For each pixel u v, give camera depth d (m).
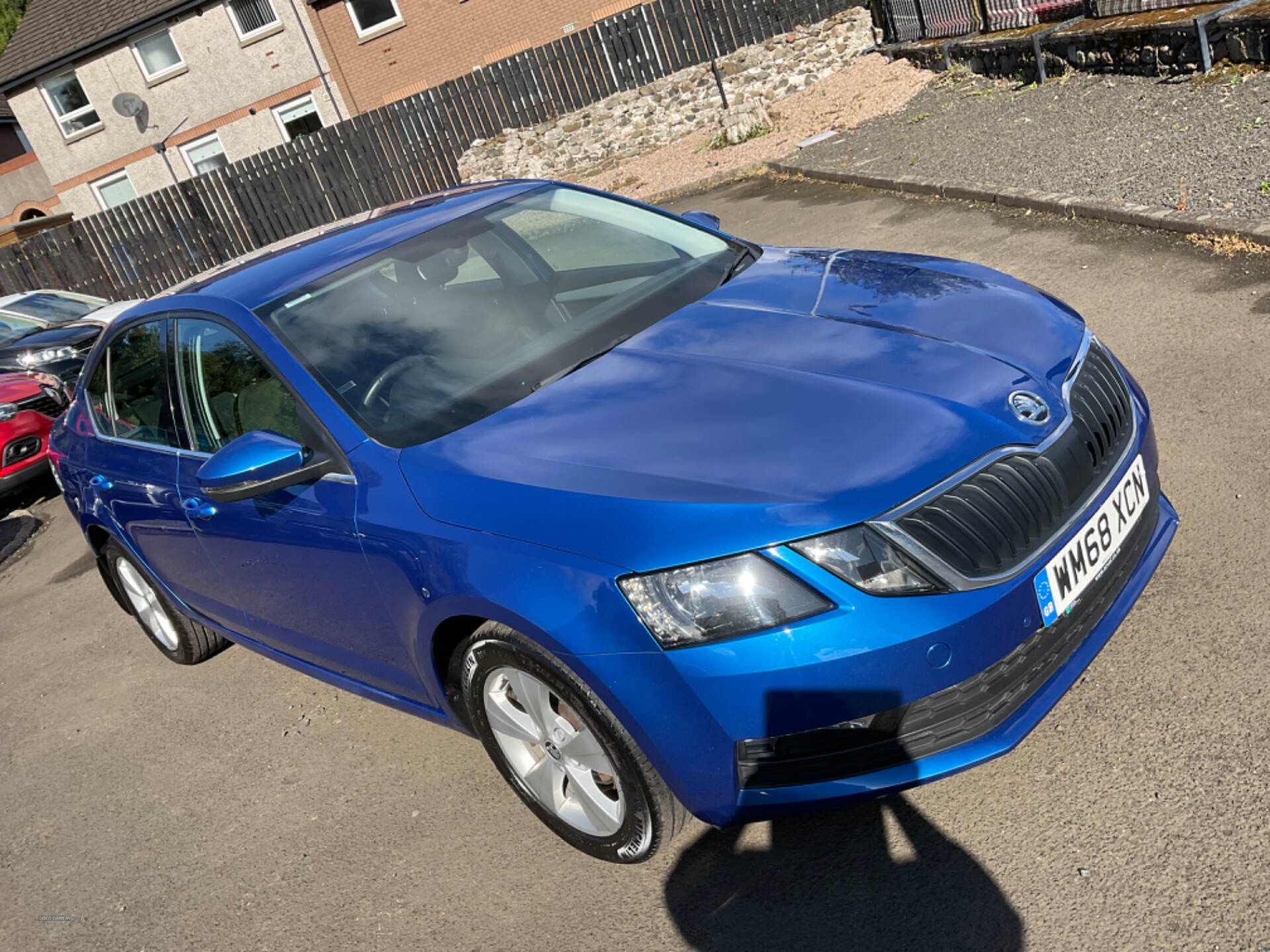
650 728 2.46
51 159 29.59
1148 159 7.36
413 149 18.80
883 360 2.86
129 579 5.02
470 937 2.83
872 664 2.34
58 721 4.88
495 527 2.65
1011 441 2.57
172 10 26.80
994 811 2.68
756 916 2.59
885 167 10.15
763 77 16.17
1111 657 3.08
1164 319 5.16
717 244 4.09
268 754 4.05
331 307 3.55
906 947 2.38
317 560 3.25
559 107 18.09
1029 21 11.81
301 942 3.00
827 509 2.38
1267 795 2.46
